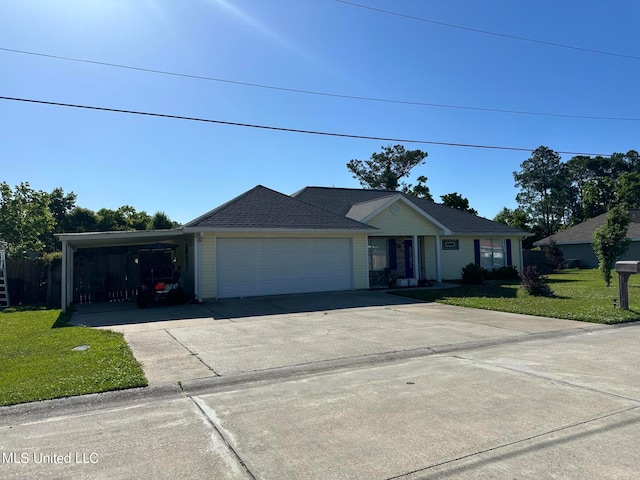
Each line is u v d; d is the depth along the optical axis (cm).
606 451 365
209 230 1482
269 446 385
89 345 809
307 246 1688
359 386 557
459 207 3903
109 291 1717
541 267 3225
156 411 481
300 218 1698
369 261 2109
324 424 433
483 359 691
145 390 548
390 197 2025
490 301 1388
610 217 1845
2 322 1152
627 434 398
